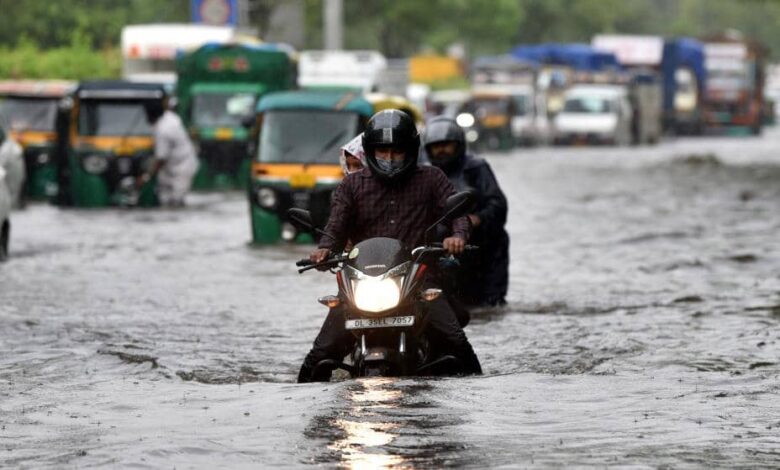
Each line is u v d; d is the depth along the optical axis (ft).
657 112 607.37
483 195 117.39
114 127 249.34
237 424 69.05
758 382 81.10
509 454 61.98
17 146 243.60
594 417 70.23
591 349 95.71
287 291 132.16
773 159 435.12
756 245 172.35
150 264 156.76
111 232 198.80
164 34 356.59
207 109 294.05
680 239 180.45
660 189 284.82
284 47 313.53
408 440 64.64
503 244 119.75
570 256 161.38
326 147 187.42
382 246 77.56
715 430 67.31
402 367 78.13
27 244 181.16
